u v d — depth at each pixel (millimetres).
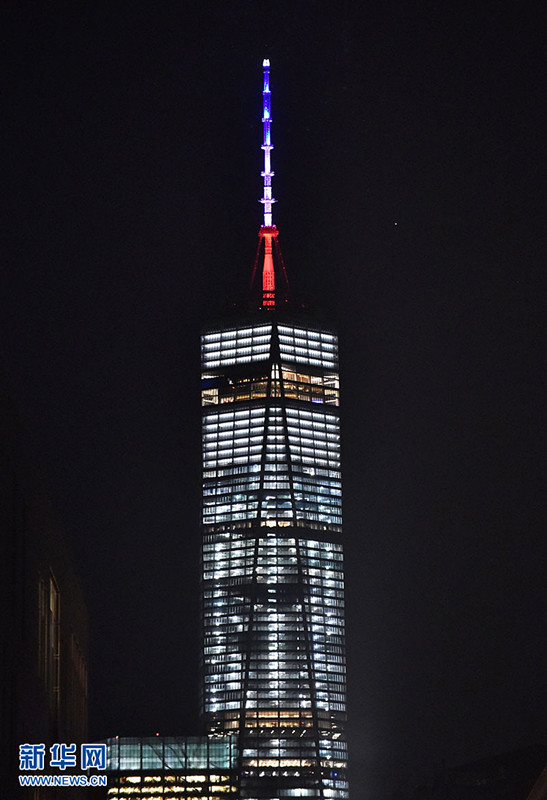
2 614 102688
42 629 124812
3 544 103562
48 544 127812
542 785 125688
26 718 113750
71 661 147375
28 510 115375
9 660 105438
